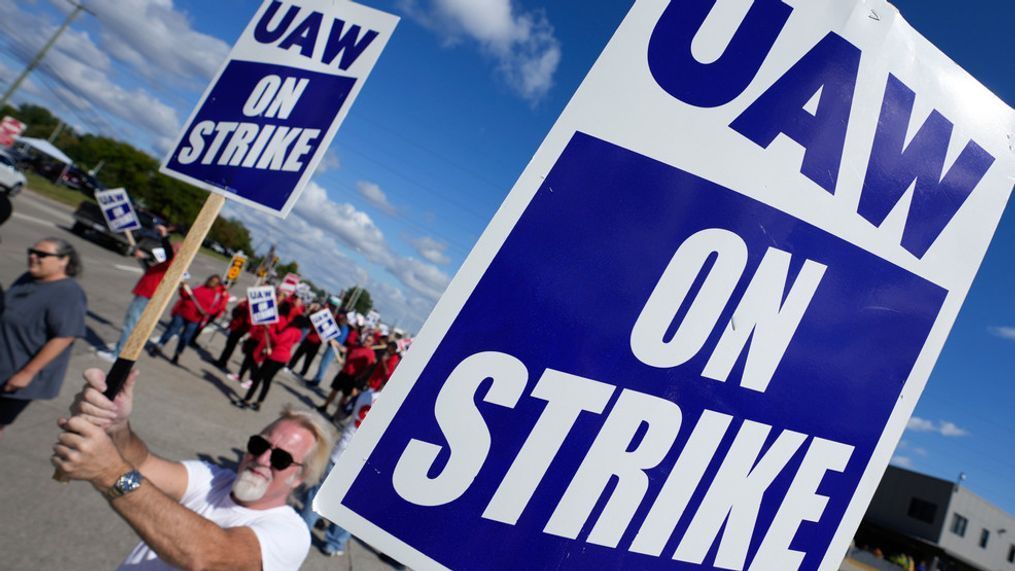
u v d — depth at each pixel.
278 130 1.93
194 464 2.21
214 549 1.72
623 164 1.06
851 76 1.16
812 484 1.17
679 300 1.08
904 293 1.20
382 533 1.02
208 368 10.73
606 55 1.07
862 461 1.20
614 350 1.06
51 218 24.38
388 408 1.03
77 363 7.27
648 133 1.07
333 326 12.59
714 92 1.09
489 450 1.04
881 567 25.17
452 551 1.03
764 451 1.14
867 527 36.00
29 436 4.84
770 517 1.15
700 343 1.10
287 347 8.92
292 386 12.88
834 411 1.17
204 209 1.83
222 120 1.99
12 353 3.25
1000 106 1.26
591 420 1.07
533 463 1.05
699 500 1.12
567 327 1.05
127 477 1.52
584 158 1.05
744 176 1.10
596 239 1.05
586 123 1.06
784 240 1.12
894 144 1.19
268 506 2.11
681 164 1.08
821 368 1.16
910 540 34.22
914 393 1.22
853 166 1.16
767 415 1.14
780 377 1.14
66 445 1.44
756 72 1.11
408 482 1.03
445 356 1.03
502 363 1.04
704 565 1.12
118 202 8.05
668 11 1.09
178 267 1.54
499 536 1.04
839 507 1.19
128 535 4.02
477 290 1.04
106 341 9.12
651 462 1.09
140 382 7.65
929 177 1.21
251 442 2.14
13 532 3.53
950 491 33.41
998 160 1.26
